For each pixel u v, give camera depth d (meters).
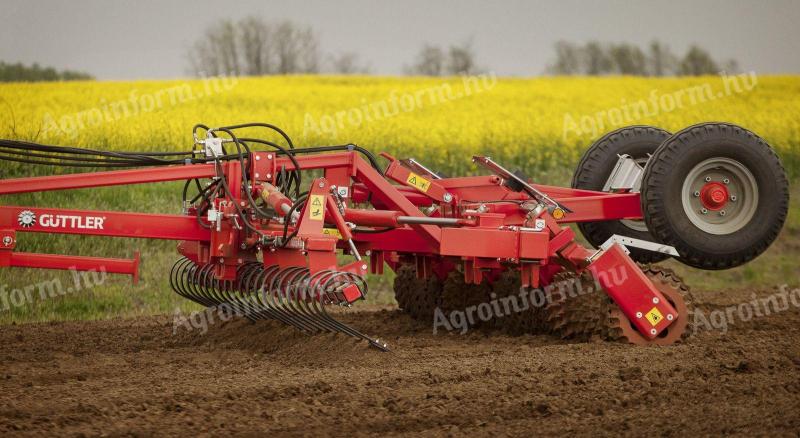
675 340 17.41
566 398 12.98
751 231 18.84
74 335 19.69
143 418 11.86
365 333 19.92
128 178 16.25
